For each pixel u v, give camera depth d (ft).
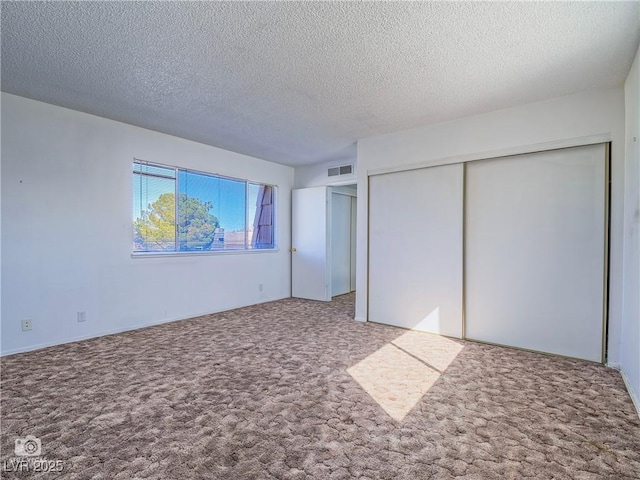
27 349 10.59
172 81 9.36
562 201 10.29
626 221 9.00
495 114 11.31
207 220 16.07
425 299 12.94
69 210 11.50
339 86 9.59
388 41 7.36
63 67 8.58
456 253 12.19
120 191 12.82
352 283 23.21
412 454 5.62
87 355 10.23
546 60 8.13
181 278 14.90
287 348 10.96
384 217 14.05
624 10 6.30
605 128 9.53
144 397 7.54
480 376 8.82
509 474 5.15
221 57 8.07
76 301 11.68
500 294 11.37
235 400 7.43
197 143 15.42
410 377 8.72
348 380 8.51
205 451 5.65
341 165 18.81
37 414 6.79
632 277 8.20
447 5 6.20
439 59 8.11
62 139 11.32
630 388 7.87
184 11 6.40
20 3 6.15
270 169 19.27
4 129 10.14
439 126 12.50
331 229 20.25
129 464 5.32
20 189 10.46
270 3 6.16
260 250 18.62
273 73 8.86
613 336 9.41
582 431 6.30
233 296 17.20
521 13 6.41
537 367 9.43
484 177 11.66
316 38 7.27
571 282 10.15
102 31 7.05
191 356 10.18
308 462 5.41
